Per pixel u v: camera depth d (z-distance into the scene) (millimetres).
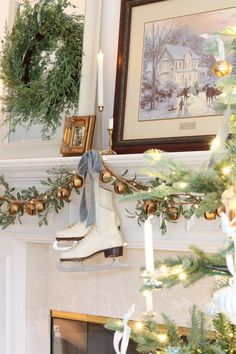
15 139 2318
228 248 1077
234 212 1098
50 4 2217
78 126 2020
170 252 1871
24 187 2133
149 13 1943
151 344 1323
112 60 2084
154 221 1835
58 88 2146
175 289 1913
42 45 2219
